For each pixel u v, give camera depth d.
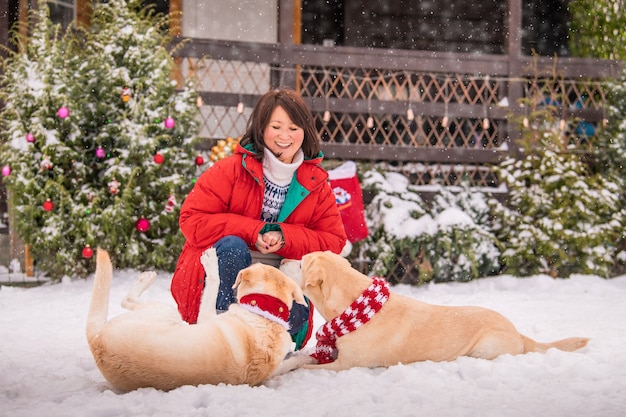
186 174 7.00
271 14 9.25
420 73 7.96
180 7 9.05
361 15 10.09
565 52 10.47
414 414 2.47
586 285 6.92
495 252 7.32
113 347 2.68
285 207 3.62
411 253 7.11
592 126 8.39
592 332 4.36
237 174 3.53
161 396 2.63
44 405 2.56
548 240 7.19
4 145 6.63
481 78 7.96
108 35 6.96
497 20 10.27
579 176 7.53
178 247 6.74
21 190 6.47
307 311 3.47
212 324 2.81
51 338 4.15
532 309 5.55
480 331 3.34
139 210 6.73
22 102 6.60
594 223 7.39
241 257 3.34
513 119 7.78
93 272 6.83
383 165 7.79
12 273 7.14
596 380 2.96
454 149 7.82
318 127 8.94
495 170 7.63
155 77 6.82
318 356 3.40
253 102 7.62
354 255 7.18
